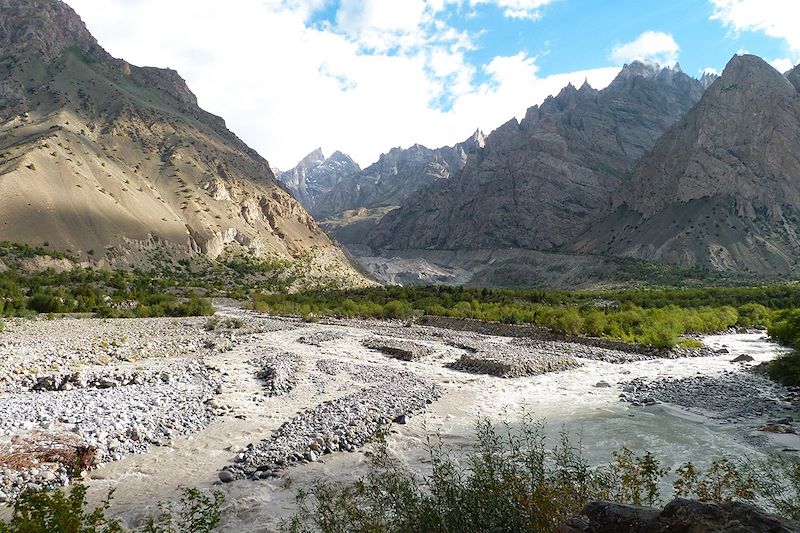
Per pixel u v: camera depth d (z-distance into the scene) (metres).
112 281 123.25
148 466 15.07
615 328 49.53
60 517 7.03
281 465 15.44
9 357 26.80
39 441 14.81
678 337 46.72
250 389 24.56
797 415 22.59
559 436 19.48
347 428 18.67
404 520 8.08
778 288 100.25
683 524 6.41
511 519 7.39
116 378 23.69
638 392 27.33
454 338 49.06
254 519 11.97
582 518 7.21
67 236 145.25
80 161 181.50
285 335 47.91
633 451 17.66
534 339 50.06
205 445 16.95
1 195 143.25
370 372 29.97
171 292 123.50
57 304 68.94
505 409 23.44
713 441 18.92
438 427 20.19
